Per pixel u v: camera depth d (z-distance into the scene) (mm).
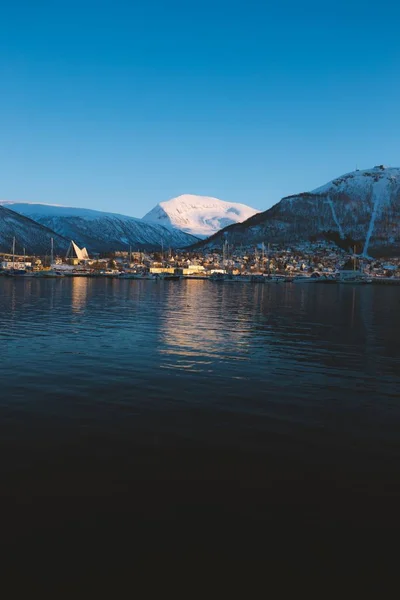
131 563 8133
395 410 16578
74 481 10781
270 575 7938
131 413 15586
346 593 7594
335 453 12656
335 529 9180
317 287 154875
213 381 20094
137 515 9492
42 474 11062
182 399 17312
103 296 79875
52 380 19641
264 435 13867
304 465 11883
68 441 13055
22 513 9438
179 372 21609
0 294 80375
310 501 10164
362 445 13250
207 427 14422
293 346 30000
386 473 11531
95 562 8141
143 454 12328
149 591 7566
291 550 8547
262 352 27484
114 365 22828
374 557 8414
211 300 74312
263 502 10086
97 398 17188
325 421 15227
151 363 23469
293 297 90125
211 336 33312
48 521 9203
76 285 124000
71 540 8672
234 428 14391
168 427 14344
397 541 8859
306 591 7625
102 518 9359
